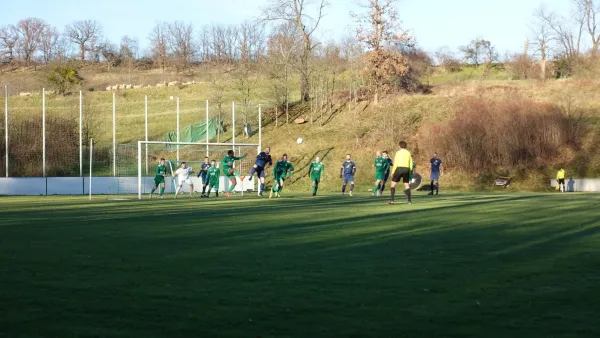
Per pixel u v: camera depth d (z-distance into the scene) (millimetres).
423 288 6055
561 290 5918
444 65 81125
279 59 62000
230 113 60188
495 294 5754
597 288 6004
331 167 47219
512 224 12781
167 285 6262
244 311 5121
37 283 6391
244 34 95938
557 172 43438
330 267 7363
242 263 7711
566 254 8359
